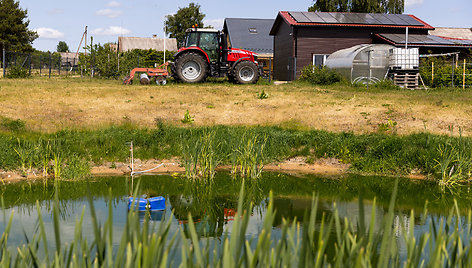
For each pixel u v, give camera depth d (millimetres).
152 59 54094
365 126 12344
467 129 11805
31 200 7094
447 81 24703
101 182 8562
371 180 9141
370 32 30188
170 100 15555
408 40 28203
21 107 13461
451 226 5270
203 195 7672
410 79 23906
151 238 1689
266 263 1732
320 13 31859
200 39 22062
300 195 7699
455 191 8250
